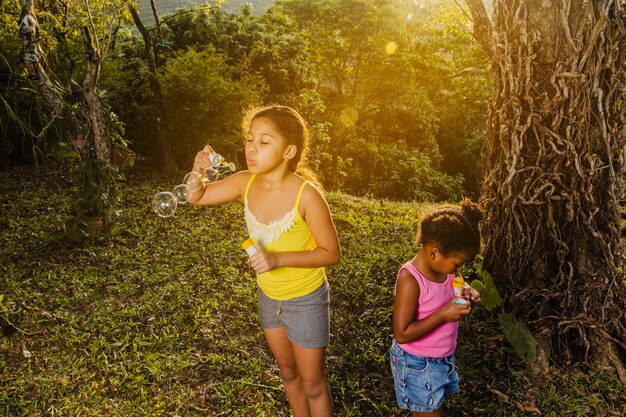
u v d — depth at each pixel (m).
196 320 4.18
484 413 2.81
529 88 3.16
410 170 21.33
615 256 3.32
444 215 2.05
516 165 3.31
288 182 2.06
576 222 3.22
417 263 2.12
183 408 3.02
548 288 3.33
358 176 21.47
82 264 5.77
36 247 6.32
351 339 3.75
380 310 4.13
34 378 3.35
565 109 3.10
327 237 2.06
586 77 3.02
